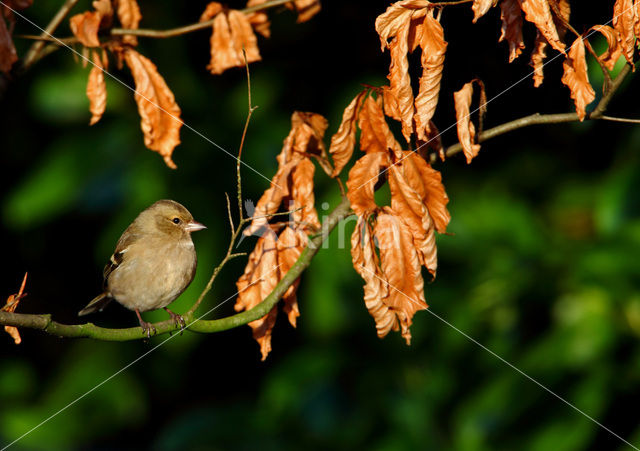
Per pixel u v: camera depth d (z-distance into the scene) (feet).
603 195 32.48
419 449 33.94
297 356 36.96
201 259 33.99
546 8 15.94
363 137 17.75
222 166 34.91
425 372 36.11
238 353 40.63
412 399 35.32
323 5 36.50
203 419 37.32
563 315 31.81
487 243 34.94
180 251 25.12
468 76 33.83
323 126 19.79
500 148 37.47
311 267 34.35
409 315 17.07
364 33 36.58
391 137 17.37
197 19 36.01
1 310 16.49
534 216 36.14
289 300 19.07
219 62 22.11
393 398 35.29
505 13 17.51
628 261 30.81
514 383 31.60
